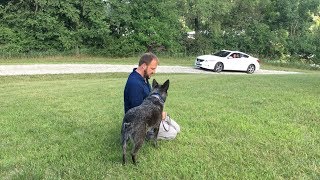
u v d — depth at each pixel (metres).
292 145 5.40
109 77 20.69
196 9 39.09
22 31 31.36
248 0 44.12
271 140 5.65
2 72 19.56
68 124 6.85
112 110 8.11
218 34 41.62
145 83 5.03
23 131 6.38
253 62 26.38
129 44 34.56
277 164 4.72
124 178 4.29
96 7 33.47
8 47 29.91
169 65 27.97
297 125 6.48
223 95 9.66
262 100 8.71
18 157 5.03
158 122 4.79
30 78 18.58
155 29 35.75
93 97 10.19
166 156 4.96
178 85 12.62
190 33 42.38
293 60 42.97
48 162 4.86
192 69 25.64
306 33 46.25
